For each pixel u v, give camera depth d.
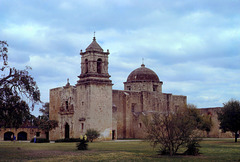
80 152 37.69
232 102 58.12
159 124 34.72
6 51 34.72
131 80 89.50
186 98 93.19
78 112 70.06
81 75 69.75
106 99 69.00
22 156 33.56
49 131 80.19
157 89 88.94
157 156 32.75
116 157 31.86
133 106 82.25
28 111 35.81
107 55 70.62
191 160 29.00
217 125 84.19
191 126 34.16
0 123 37.62
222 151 37.72
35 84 35.81
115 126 72.44
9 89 33.78
